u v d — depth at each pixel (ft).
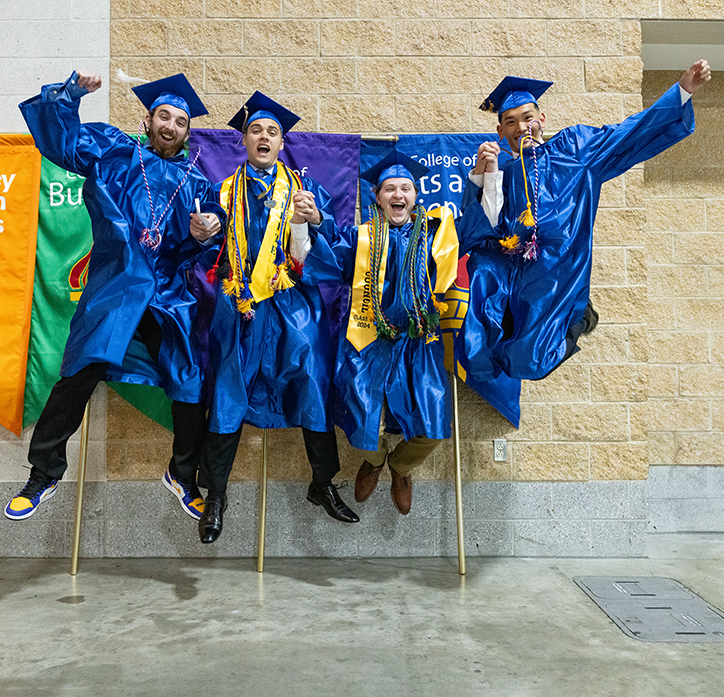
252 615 7.29
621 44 10.25
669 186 12.25
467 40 10.20
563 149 8.22
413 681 5.73
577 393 9.98
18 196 9.78
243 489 9.75
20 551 9.66
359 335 8.20
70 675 5.83
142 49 10.05
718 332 12.07
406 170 8.49
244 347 8.16
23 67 10.04
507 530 9.82
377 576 8.77
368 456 8.84
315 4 10.19
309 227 8.13
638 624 7.05
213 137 9.82
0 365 9.63
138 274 7.73
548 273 8.01
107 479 9.71
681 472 11.89
